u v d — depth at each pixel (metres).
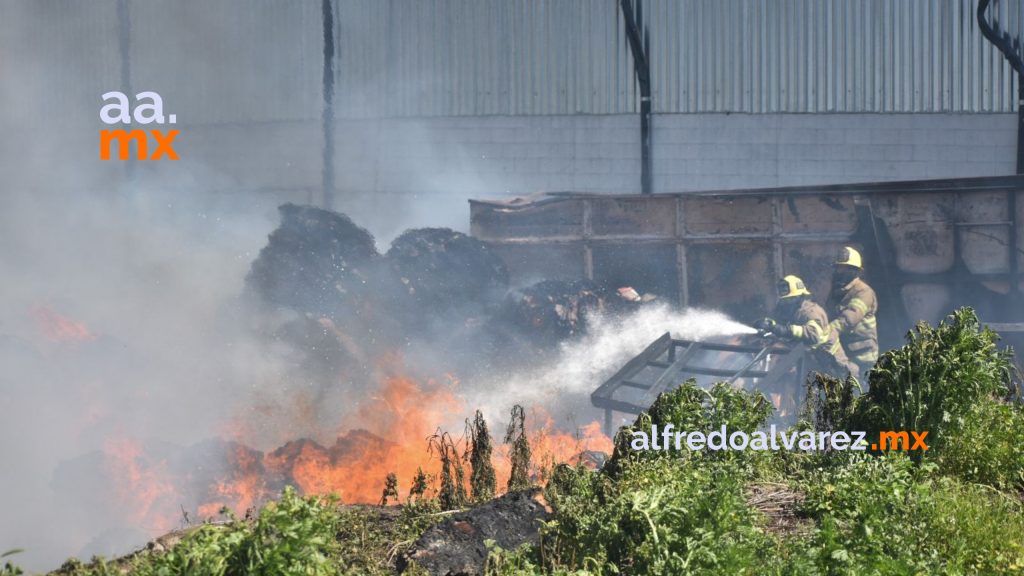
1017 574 6.10
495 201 20.22
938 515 6.59
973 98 23.84
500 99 26.48
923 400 8.12
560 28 25.98
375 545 6.77
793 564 5.77
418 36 27.05
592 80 25.80
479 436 8.37
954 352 8.12
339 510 7.32
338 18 27.69
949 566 5.98
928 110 24.02
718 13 24.94
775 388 15.62
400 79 27.22
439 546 6.33
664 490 6.23
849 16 24.31
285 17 28.16
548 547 6.22
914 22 24.03
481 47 26.56
